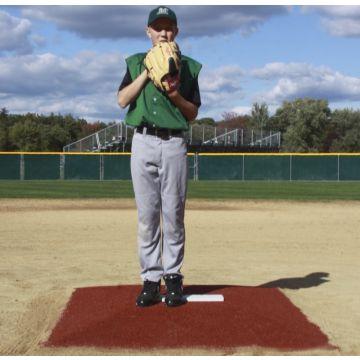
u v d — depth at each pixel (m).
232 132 36.41
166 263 4.22
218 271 6.35
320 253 7.66
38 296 5.00
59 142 49.78
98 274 6.10
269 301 4.43
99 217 11.65
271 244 8.38
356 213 12.85
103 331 3.81
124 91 4.02
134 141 4.08
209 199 16.73
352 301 4.96
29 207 13.83
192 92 4.10
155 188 4.10
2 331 4.05
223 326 3.87
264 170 28.64
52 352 3.58
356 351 3.66
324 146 62.22
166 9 4.03
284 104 67.50
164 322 3.92
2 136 47.53
